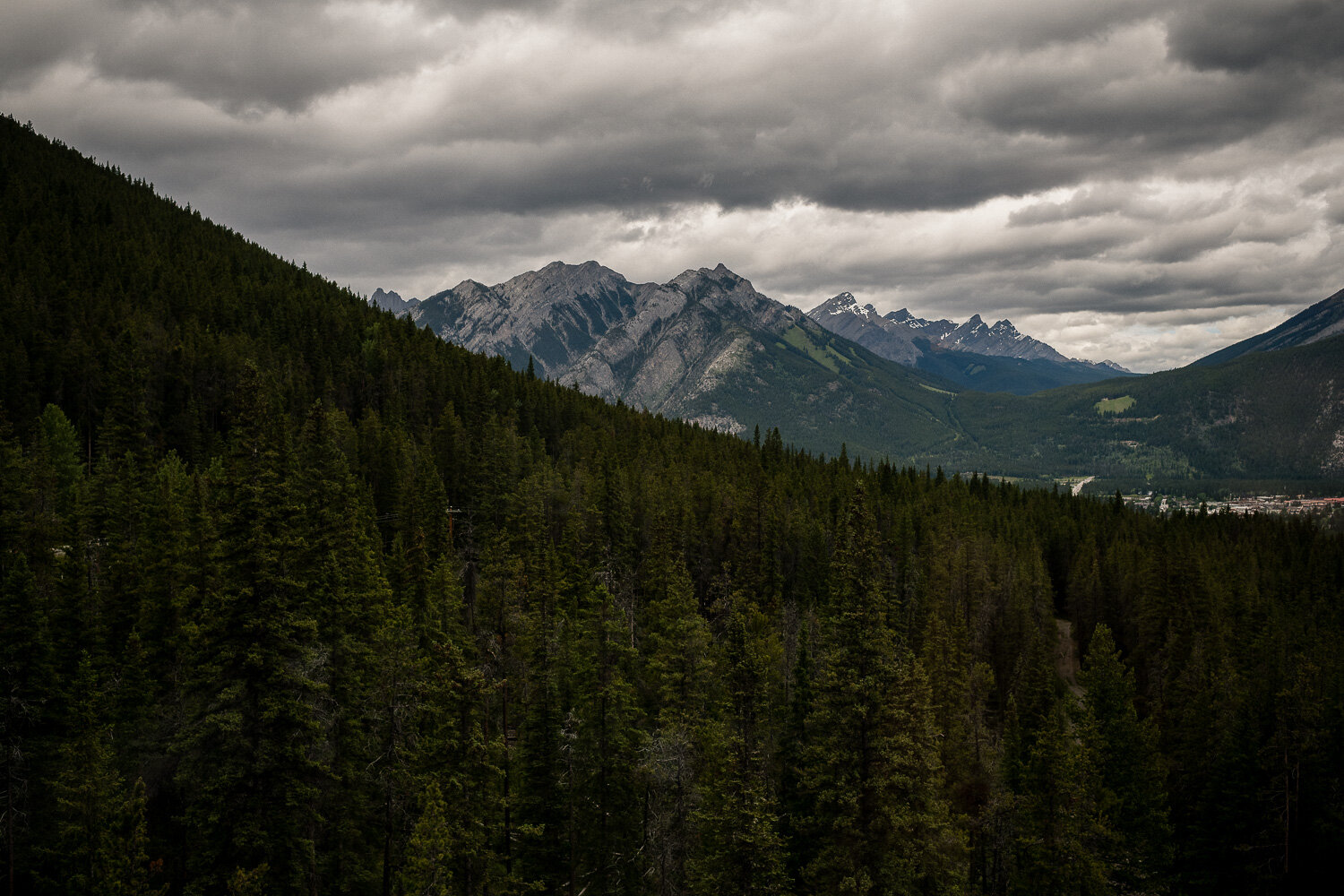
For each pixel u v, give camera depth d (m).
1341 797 52.06
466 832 34.50
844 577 35.75
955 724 60.56
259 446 43.03
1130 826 54.25
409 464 102.38
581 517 96.81
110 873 31.72
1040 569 114.56
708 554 106.88
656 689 55.97
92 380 108.19
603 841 41.81
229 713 31.66
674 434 176.50
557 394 174.50
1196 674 71.44
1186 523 162.38
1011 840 48.78
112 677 46.44
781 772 44.03
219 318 152.38
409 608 62.50
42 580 53.03
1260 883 52.22
